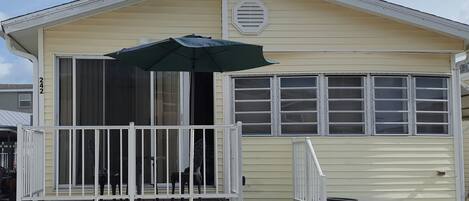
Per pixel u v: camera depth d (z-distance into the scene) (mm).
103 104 12984
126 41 13219
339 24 13648
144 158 11906
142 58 10875
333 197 13281
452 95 13984
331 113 13586
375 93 13711
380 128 13672
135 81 13109
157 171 12820
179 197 10508
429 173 13727
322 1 13641
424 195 13641
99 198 10375
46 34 12922
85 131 12820
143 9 13344
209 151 13312
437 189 13727
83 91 12984
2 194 16172
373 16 13695
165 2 13430
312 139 13500
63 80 12984
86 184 12555
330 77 13641
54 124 12734
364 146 13562
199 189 11656
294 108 13555
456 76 14047
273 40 13492
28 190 10461
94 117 12922
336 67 13602
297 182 12703
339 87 13664
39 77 12844
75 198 10422
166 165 12141
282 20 13555
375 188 13492
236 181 10680
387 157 13602
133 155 10422
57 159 12586
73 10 12555
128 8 13281
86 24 13109
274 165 13430
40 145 11375
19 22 12406
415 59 13836
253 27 13438
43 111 12758
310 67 13578
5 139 19531
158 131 12984
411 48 13695
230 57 10805
